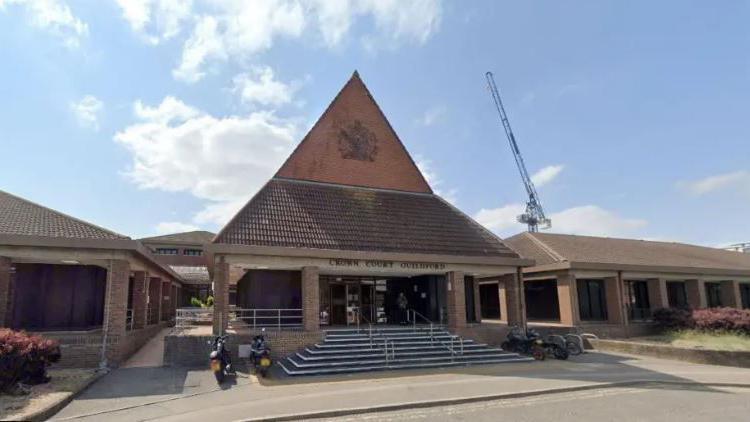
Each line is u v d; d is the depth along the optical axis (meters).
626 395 13.07
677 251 37.03
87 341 16.75
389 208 25.70
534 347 20.11
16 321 19.61
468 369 17.27
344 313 24.50
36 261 19.12
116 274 17.38
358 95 28.30
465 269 23.64
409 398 12.20
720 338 22.95
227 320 18.73
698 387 14.33
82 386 13.05
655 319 29.06
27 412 10.12
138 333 21.44
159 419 10.25
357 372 16.55
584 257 28.53
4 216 17.30
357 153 27.12
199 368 16.70
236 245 18.88
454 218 27.05
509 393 12.84
